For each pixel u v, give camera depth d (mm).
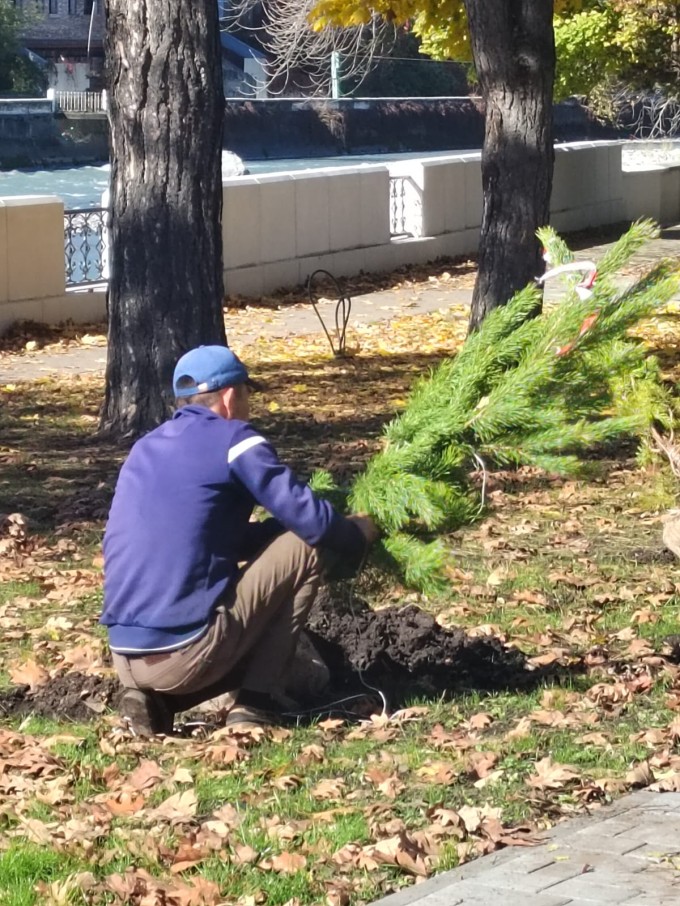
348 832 4078
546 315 5211
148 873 3854
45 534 8047
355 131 65375
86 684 5461
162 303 10289
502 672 5691
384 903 3586
